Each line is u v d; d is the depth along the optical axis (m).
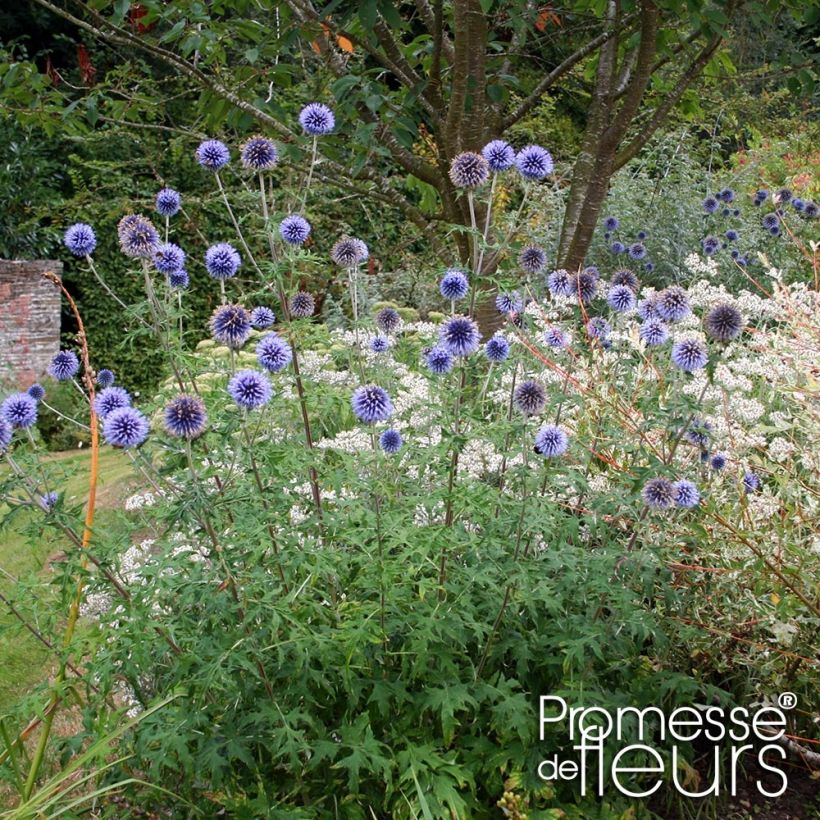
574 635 3.02
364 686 2.82
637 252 7.21
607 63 6.64
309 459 2.90
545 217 8.59
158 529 3.59
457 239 6.16
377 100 5.16
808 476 3.69
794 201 7.65
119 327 14.11
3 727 2.73
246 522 2.74
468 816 2.82
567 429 3.87
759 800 3.31
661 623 3.43
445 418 2.94
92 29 5.62
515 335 3.91
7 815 2.54
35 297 13.37
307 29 5.40
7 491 2.76
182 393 2.96
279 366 3.16
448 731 2.77
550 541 3.41
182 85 10.42
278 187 11.14
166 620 2.80
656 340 3.90
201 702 2.70
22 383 12.68
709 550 3.42
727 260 7.53
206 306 13.72
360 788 2.94
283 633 2.84
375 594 3.00
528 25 5.73
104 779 3.02
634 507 3.27
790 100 13.90
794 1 5.64
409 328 5.19
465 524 3.47
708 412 3.74
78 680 2.79
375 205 11.93
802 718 3.49
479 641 2.89
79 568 2.58
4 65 6.06
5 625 2.80
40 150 14.69
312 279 9.64
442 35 5.79
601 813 2.96
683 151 10.05
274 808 2.69
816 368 3.74
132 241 3.11
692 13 4.99
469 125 5.77
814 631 3.35
